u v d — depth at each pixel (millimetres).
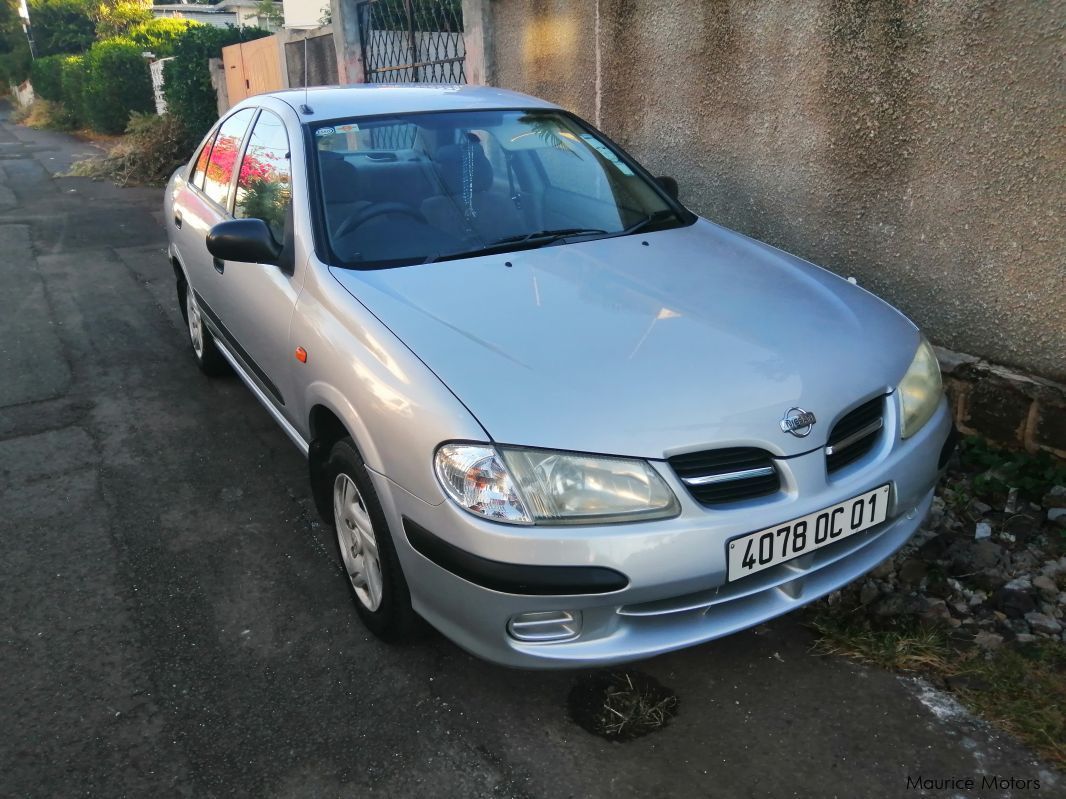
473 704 2549
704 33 4672
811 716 2441
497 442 2154
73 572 3285
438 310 2631
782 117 4344
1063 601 2814
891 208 3924
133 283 7164
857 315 2791
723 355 2422
